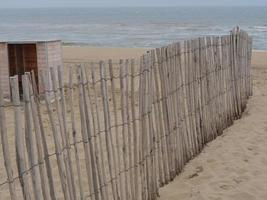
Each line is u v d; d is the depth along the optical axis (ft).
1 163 21.20
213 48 23.75
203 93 22.56
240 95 30.04
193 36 137.28
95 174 13.74
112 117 28.07
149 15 445.37
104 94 14.17
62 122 12.48
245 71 31.63
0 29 225.15
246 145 23.62
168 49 18.34
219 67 24.85
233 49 27.66
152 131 16.99
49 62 33.73
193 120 21.40
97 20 337.31
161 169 18.13
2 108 10.87
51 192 12.33
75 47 94.12
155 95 17.44
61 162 12.33
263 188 18.47
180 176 19.53
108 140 14.34
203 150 22.71
